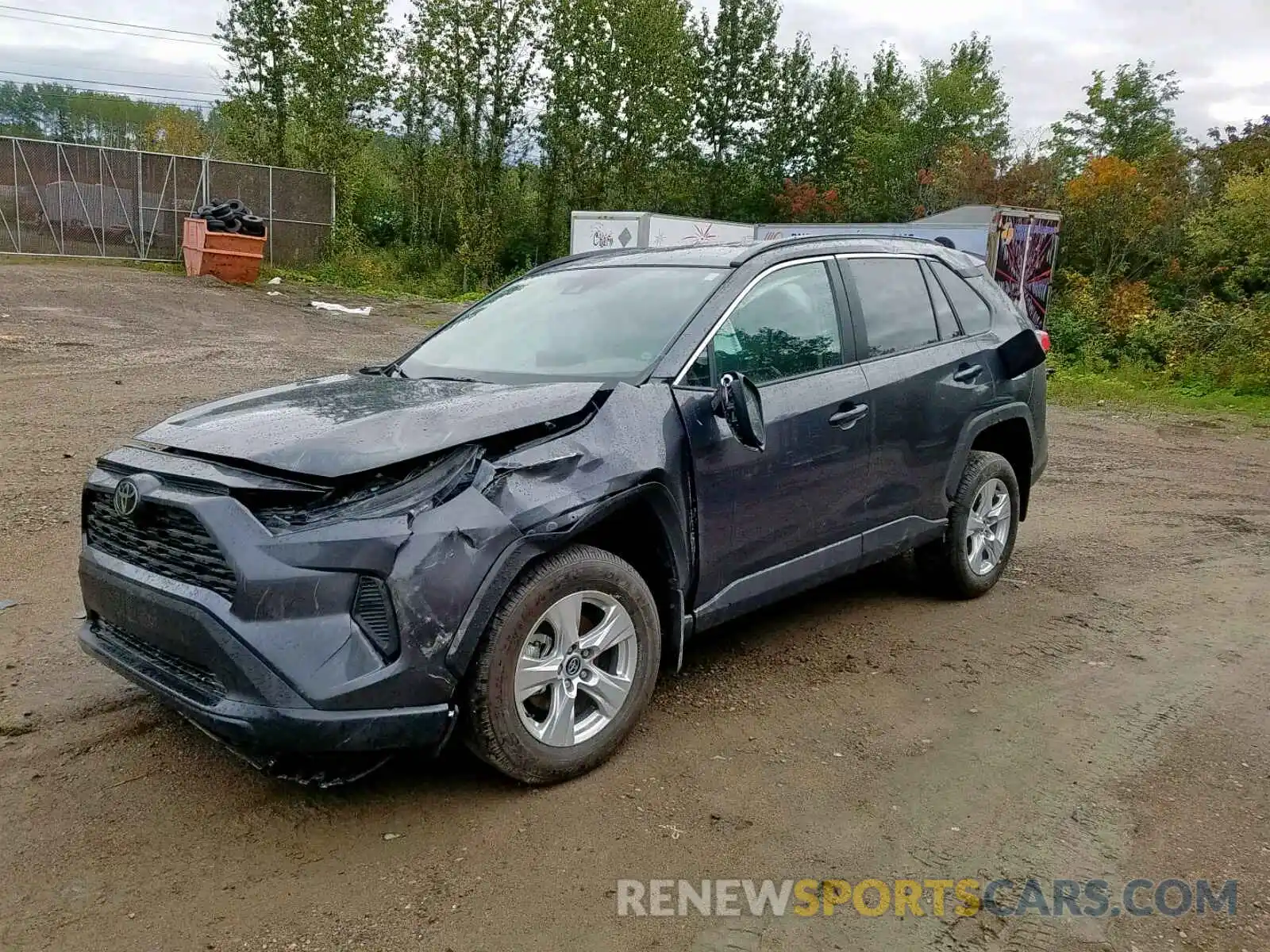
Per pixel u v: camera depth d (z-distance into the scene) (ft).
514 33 121.39
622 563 11.21
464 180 124.88
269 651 9.04
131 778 10.84
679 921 8.73
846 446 13.93
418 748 9.75
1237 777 11.54
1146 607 17.71
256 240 82.38
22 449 25.67
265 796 10.57
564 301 14.52
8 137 85.87
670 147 129.39
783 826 10.26
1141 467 31.78
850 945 8.48
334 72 109.29
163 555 10.03
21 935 8.36
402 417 10.41
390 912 8.76
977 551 17.44
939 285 16.90
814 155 149.48
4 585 16.49
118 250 91.91
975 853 9.87
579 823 10.19
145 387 35.83
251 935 8.45
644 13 120.57
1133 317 70.03
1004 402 17.28
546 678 10.54
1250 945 8.59
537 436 10.64
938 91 128.16
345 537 9.20
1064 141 109.70
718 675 14.05
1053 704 13.44
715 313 12.87
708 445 11.99
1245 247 69.77
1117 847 10.03
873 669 14.44
